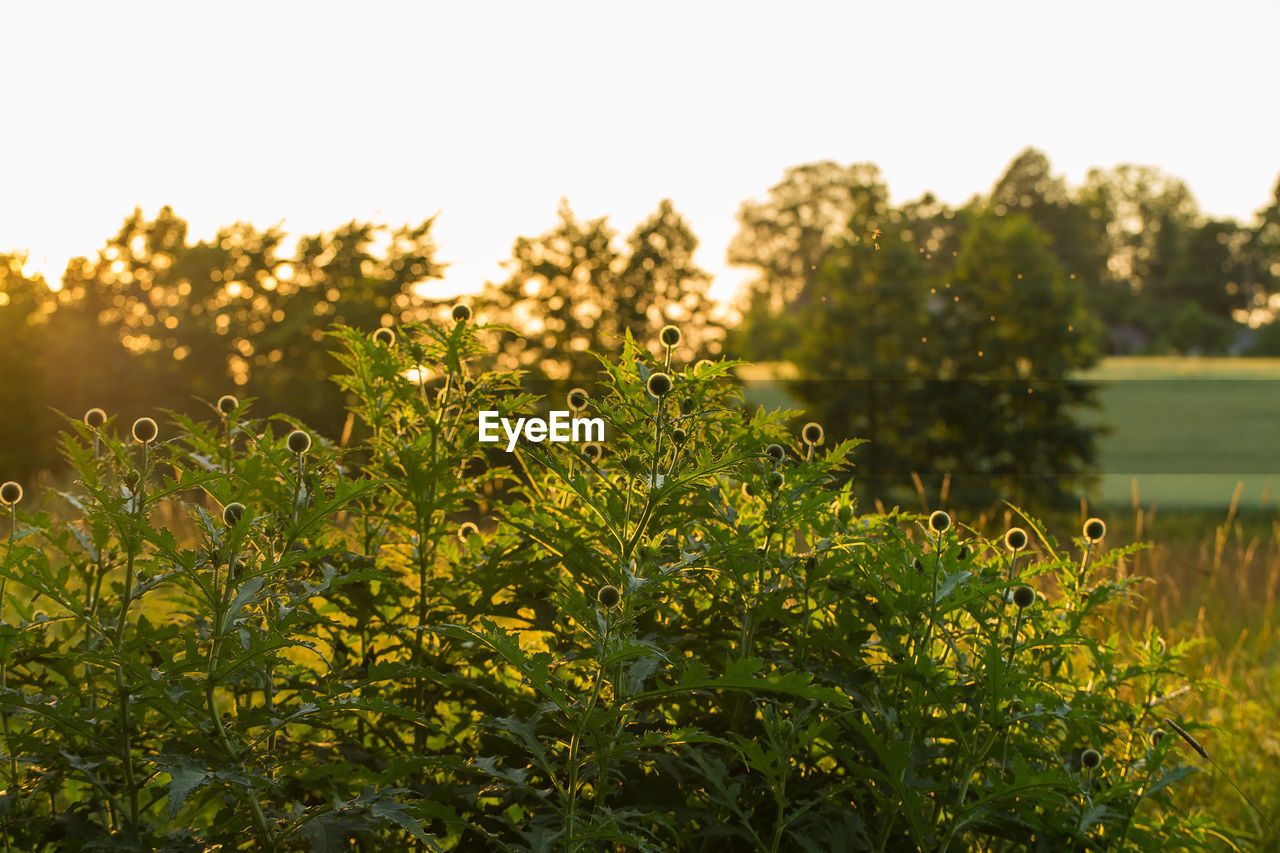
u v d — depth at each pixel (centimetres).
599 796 196
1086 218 5462
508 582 225
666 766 209
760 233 6575
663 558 212
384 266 1134
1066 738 252
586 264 1443
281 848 185
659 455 204
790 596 231
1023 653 239
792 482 221
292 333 1077
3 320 1099
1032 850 237
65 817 193
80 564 212
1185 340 6906
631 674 190
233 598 178
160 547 172
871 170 4912
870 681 225
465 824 182
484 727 196
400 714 185
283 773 183
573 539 214
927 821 228
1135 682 266
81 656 173
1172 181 8638
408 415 239
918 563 227
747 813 216
